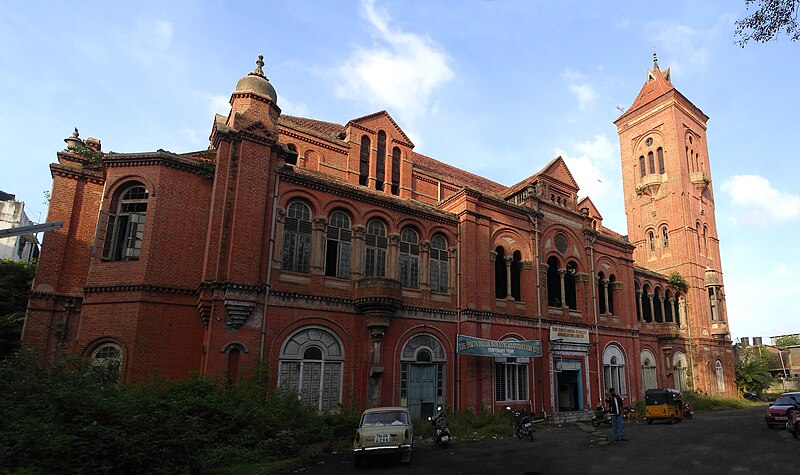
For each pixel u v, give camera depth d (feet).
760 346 215.72
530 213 93.40
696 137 153.99
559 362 90.84
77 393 35.40
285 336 62.80
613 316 106.63
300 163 86.17
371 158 92.94
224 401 49.67
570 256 99.71
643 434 65.36
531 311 88.84
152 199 62.64
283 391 56.75
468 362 76.74
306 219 69.56
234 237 60.64
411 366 73.00
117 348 58.18
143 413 36.86
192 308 61.67
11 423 33.53
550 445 56.54
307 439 51.39
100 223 62.23
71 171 69.72
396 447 43.50
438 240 82.89
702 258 141.18
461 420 70.90
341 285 69.82
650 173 149.69
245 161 64.03
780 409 66.85
